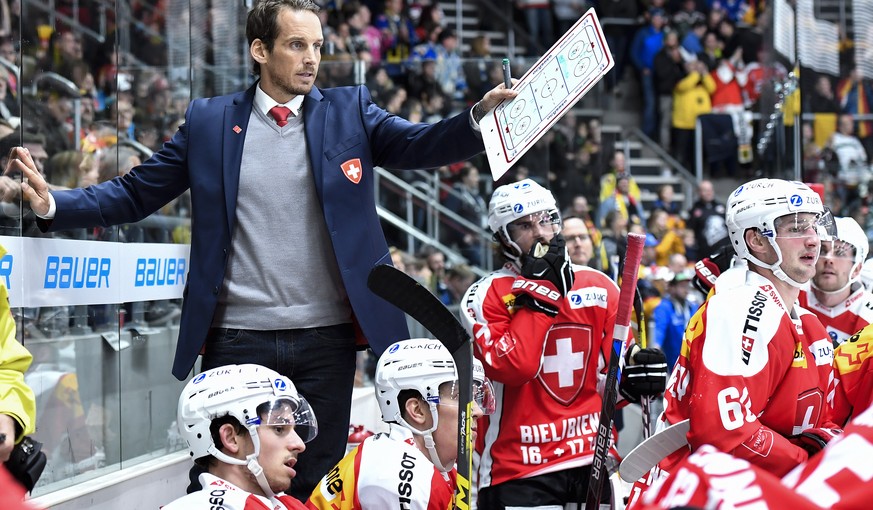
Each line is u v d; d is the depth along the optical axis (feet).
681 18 40.98
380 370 9.45
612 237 30.12
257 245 9.71
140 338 12.43
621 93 42.78
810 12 28.40
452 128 9.68
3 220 9.75
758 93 39.88
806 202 8.91
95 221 9.80
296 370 9.79
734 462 3.84
